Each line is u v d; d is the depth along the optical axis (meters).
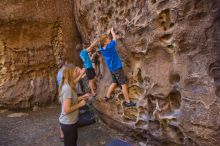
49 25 7.20
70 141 4.22
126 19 4.75
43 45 7.33
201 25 3.56
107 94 5.02
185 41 3.73
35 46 7.25
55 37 7.43
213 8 3.43
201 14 3.56
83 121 5.82
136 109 4.79
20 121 6.38
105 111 5.59
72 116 4.17
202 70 3.58
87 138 5.34
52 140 5.33
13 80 7.21
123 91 4.70
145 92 4.51
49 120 6.36
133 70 4.80
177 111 4.01
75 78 4.24
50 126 5.98
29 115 6.81
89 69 5.42
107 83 5.46
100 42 4.70
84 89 6.49
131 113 4.93
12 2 6.80
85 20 6.48
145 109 4.58
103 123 5.92
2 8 6.74
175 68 3.92
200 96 3.57
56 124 6.07
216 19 3.43
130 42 4.66
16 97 7.12
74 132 4.22
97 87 5.86
